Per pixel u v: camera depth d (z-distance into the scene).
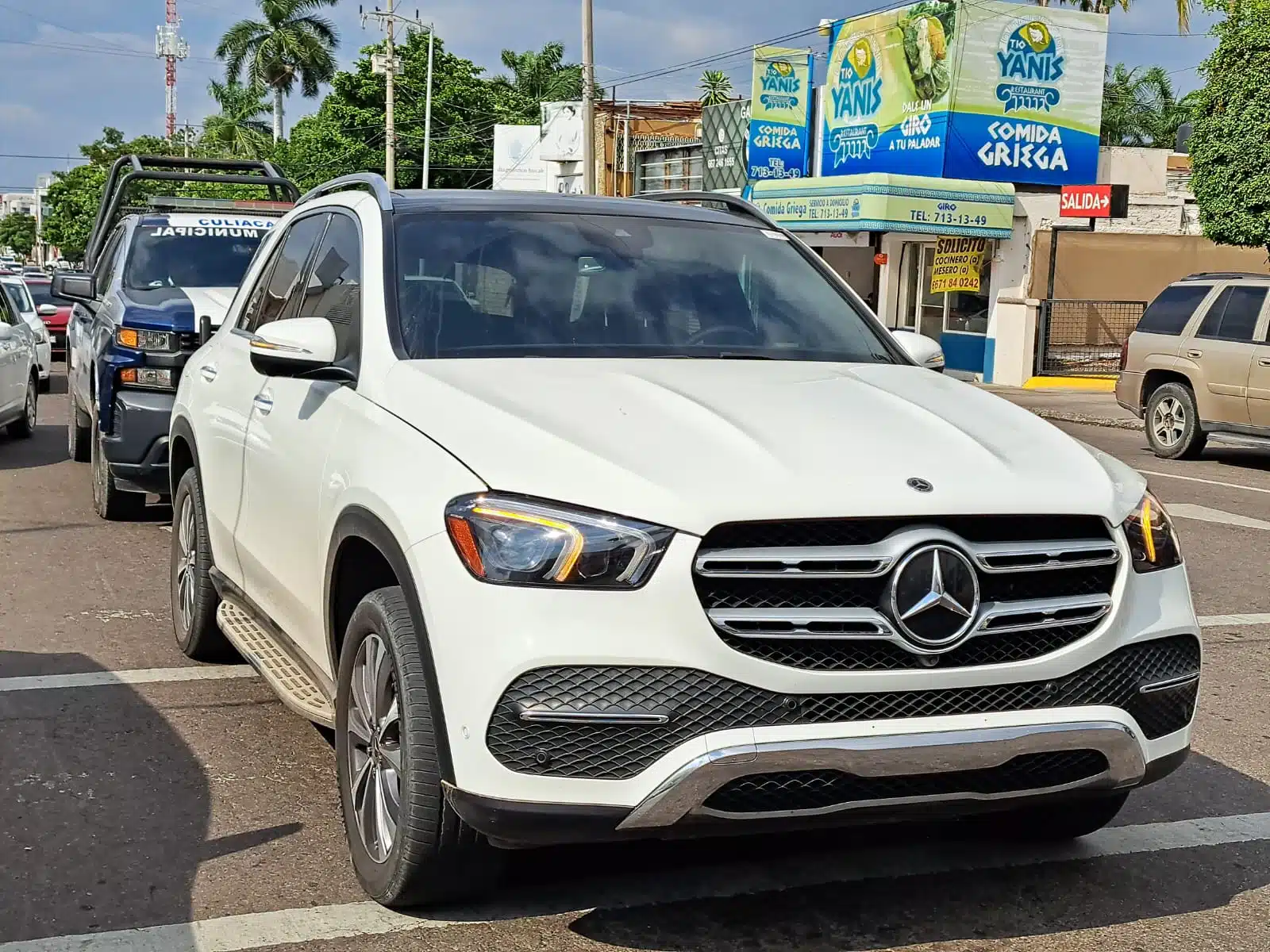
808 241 28.03
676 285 4.59
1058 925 3.58
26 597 7.05
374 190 4.70
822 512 3.05
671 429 3.36
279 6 69.25
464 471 3.23
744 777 2.97
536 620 2.99
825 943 3.43
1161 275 26.98
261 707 5.32
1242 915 3.67
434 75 58.38
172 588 6.16
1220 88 17.64
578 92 60.56
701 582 2.99
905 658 3.07
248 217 10.77
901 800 3.11
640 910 3.58
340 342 4.35
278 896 3.64
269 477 4.51
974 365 25.50
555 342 4.19
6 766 4.60
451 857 3.29
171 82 82.44
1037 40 24.70
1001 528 3.23
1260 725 5.46
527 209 4.74
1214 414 13.98
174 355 8.51
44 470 11.63
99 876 3.76
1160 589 3.45
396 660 3.30
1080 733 3.16
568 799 2.98
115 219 12.66
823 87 28.36
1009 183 24.48
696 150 34.75
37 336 18.70
